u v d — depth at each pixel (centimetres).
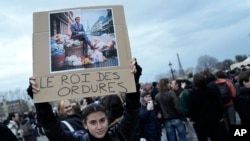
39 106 324
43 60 335
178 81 1200
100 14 348
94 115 312
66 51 337
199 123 759
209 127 748
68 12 346
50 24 343
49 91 326
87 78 331
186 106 861
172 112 887
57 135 321
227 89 897
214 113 749
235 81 1427
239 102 636
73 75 331
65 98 325
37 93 326
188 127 1286
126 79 334
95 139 315
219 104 752
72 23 344
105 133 316
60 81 329
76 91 328
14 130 1301
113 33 344
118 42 343
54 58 335
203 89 755
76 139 323
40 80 329
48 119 322
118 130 333
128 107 336
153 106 862
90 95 327
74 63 335
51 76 330
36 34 341
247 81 643
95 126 311
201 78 748
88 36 342
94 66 335
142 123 807
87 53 338
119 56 339
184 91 873
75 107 541
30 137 1449
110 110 474
